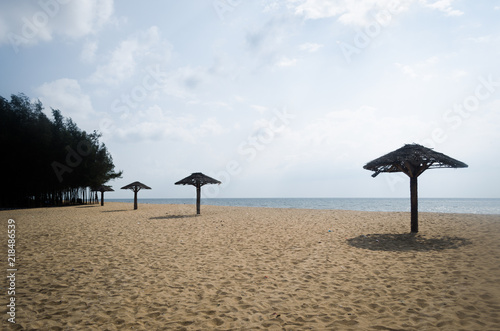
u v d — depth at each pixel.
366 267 5.87
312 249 7.67
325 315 3.78
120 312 3.99
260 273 5.67
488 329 3.23
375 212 19.27
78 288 4.95
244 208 26.20
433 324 3.41
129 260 6.80
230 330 3.44
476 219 13.18
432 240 8.41
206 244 8.59
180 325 3.59
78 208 28.31
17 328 3.54
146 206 31.22
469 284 4.63
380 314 3.75
